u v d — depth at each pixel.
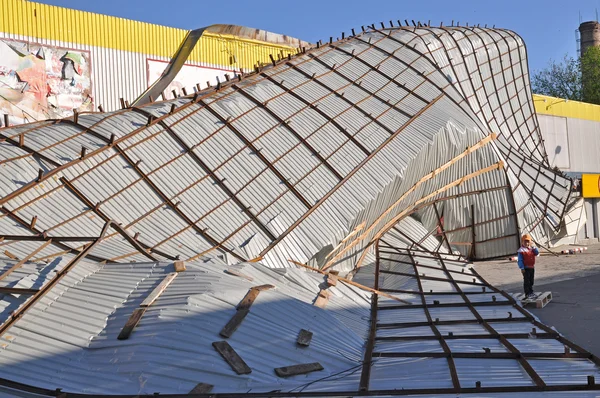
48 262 12.24
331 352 10.60
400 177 21.42
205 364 9.03
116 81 30.53
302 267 16.88
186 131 19.19
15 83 26.80
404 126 23.58
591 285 20.03
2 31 26.39
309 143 20.81
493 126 33.41
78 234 14.63
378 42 29.64
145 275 11.93
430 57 30.09
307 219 18.25
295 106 22.52
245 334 10.09
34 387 8.42
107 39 30.19
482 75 34.06
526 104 37.66
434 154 23.69
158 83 31.95
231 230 16.92
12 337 9.34
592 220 35.41
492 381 8.88
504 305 15.29
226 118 20.33
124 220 15.76
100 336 9.84
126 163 17.17
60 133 17.70
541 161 36.53
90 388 8.57
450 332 11.92
